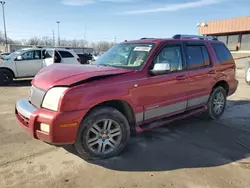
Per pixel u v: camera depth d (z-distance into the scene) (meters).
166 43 4.24
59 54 11.84
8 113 5.84
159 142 4.21
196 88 4.79
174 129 4.89
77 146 3.31
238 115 5.95
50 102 3.12
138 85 3.68
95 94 3.23
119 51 4.50
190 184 2.94
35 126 3.14
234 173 3.20
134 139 4.32
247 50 24.97
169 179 3.04
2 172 3.14
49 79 3.36
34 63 11.51
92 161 3.46
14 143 4.04
